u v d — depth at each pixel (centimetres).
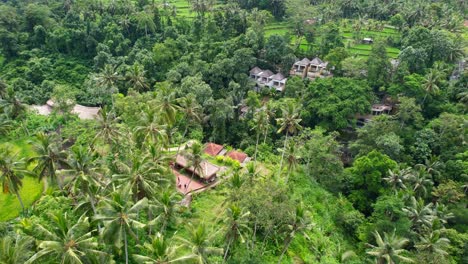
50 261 3653
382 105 10019
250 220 4938
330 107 9244
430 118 9481
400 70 9794
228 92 10262
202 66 10612
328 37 11894
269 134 9225
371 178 7262
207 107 9144
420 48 10169
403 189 7038
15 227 4769
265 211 4681
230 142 9450
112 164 5772
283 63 11200
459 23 12681
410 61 10044
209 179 7056
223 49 11194
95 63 11606
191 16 14712
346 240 6538
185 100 6850
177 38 12075
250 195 4881
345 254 5809
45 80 10950
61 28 12400
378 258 4931
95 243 3484
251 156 8400
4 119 8056
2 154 5456
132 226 3906
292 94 10269
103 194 4444
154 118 5909
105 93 10044
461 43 11012
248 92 9838
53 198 5084
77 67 11825
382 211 6350
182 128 8688
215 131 9200
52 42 12275
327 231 6362
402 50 10831
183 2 16800
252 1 14900
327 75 11012
